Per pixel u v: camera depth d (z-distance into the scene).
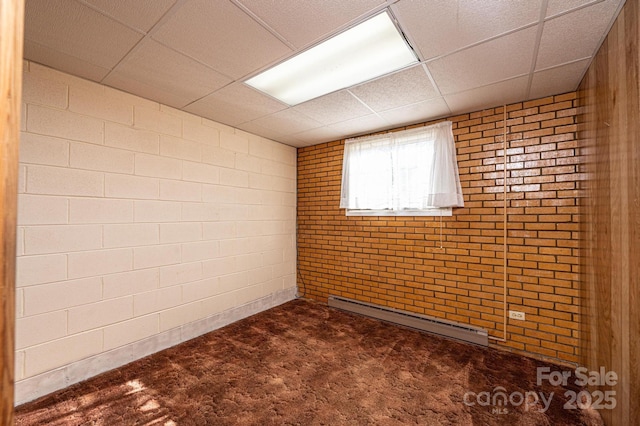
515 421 1.81
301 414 1.88
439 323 3.07
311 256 4.38
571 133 2.49
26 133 2.01
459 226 3.06
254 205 3.83
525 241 2.68
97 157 2.37
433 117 3.20
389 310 3.46
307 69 2.21
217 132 3.36
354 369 2.41
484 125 2.93
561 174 2.53
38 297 2.04
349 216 3.96
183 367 2.44
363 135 3.85
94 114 2.36
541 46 1.88
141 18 1.63
